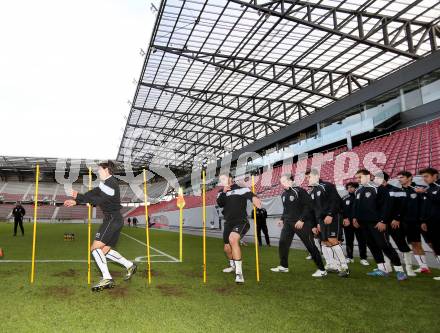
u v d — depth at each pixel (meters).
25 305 3.43
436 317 3.11
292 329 2.79
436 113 17.05
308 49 19.77
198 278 5.09
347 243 7.13
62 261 6.68
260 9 16.05
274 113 31.27
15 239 13.02
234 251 4.86
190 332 2.71
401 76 18.73
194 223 27.62
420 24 17.02
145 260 7.27
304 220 5.26
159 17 17.16
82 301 3.62
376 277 5.23
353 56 20.19
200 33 18.58
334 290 4.27
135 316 3.11
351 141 21.39
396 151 15.64
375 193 5.30
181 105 30.08
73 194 4.26
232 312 3.27
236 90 26.42
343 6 15.93
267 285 4.58
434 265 6.29
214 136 40.09
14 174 56.66
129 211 56.38
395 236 5.50
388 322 2.97
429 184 5.11
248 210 16.77
